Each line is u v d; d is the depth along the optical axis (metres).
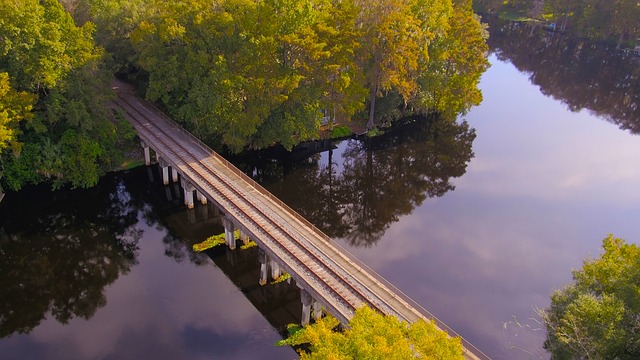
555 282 45.06
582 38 142.88
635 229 53.81
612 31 135.25
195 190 57.88
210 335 38.50
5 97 47.16
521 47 138.00
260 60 56.97
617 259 30.06
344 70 64.62
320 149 72.81
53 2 51.28
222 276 45.34
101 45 63.16
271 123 62.91
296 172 66.75
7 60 49.19
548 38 146.00
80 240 50.50
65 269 46.38
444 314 40.91
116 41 66.31
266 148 68.94
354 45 60.28
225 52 58.84
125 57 68.00
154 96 58.34
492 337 38.62
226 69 56.94
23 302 42.28
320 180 65.56
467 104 78.50
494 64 121.81
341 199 61.47
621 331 25.22
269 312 41.12
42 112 52.41
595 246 50.72
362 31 63.38
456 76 75.56
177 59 58.75
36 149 53.94
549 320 30.69
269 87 57.78
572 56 129.00
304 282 36.97
